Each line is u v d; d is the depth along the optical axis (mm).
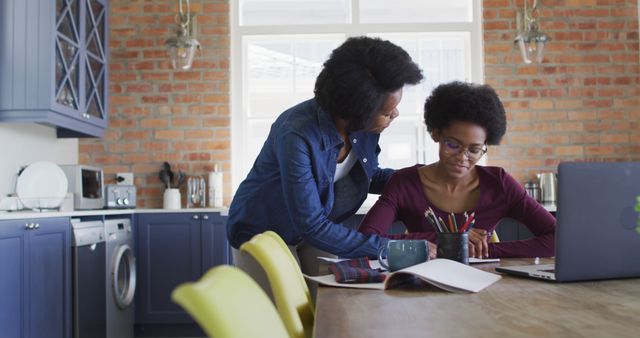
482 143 2154
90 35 4582
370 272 1473
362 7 5594
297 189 1793
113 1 5453
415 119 5520
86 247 3791
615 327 900
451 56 5574
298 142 1820
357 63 1749
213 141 5391
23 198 3748
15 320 3008
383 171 2537
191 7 5434
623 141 5332
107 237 4176
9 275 2971
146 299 4828
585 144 5328
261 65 5613
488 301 1167
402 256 1614
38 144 4598
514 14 5363
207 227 4852
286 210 2037
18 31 3904
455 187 2279
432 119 2191
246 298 656
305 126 1850
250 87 5617
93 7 4680
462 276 1412
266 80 5613
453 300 1194
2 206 3668
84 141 5410
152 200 5379
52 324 3379
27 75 3895
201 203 5289
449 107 2129
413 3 5574
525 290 1297
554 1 5391
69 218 3652
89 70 4535
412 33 5508
